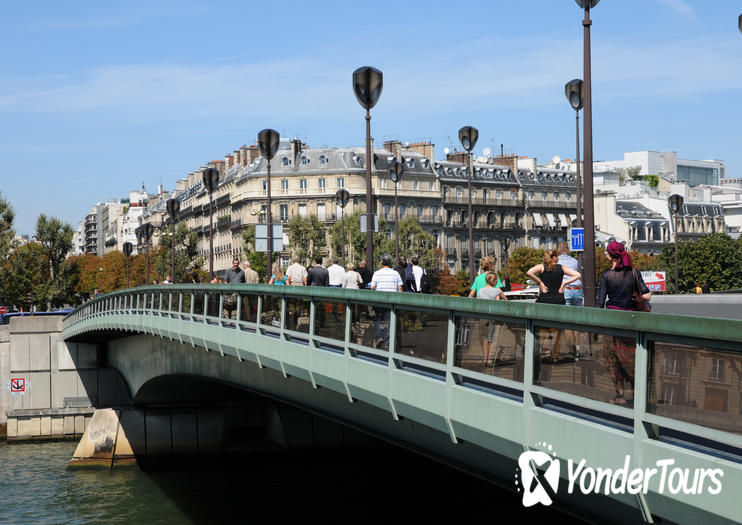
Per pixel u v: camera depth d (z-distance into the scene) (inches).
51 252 4269.2
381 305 524.7
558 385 350.9
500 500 1243.2
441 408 450.6
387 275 699.4
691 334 272.4
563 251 622.8
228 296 876.0
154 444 1737.2
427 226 4837.6
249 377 860.0
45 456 1951.3
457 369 431.8
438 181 4896.7
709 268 4443.9
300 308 669.3
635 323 297.4
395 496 1301.7
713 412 267.3
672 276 4547.2
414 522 1123.9
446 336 446.9
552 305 349.1
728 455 269.6
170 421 1750.7
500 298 585.9
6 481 1617.9
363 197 4606.3
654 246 5940.0
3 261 4126.5
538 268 603.8
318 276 868.6
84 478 1630.2
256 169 4766.2
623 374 309.9
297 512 1238.9
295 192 4672.7
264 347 749.9
